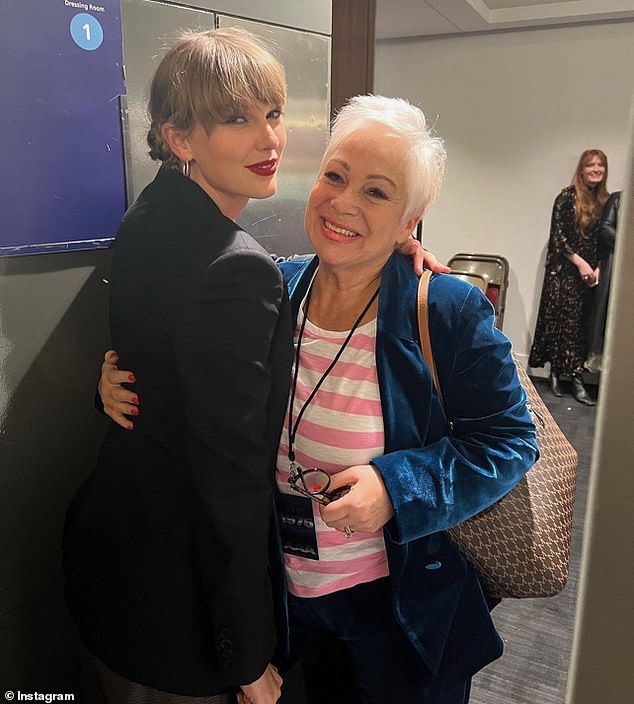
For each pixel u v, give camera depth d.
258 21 1.47
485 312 0.98
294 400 1.02
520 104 4.68
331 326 1.03
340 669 1.25
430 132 0.96
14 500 1.13
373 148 0.91
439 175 0.97
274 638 0.95
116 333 0.92
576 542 2.53
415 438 0.97
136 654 0.92
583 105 4.48
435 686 1.11
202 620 0.92
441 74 4.88
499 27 4.48
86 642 0.98
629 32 4.23
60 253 1.12
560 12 4.14
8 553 1.14
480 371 0.97
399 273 1.00
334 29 2.49
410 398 0.97
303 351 1.04
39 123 1.03
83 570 0.98
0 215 1.00
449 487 0.93
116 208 1.18
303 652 1.15
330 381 1.00
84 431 1.22
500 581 1.13
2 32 0.96
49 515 1.19
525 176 4.79
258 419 0.84
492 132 4.82
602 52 4.34
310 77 1.66
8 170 1.00
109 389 0.94
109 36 1.10
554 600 2.31
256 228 1.59
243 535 0.84
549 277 4.35
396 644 1.11
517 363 1.28
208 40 0.88
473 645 1.12
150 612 0.91
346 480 0.93
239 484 0.83
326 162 0.96
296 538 1.05
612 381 0.36
